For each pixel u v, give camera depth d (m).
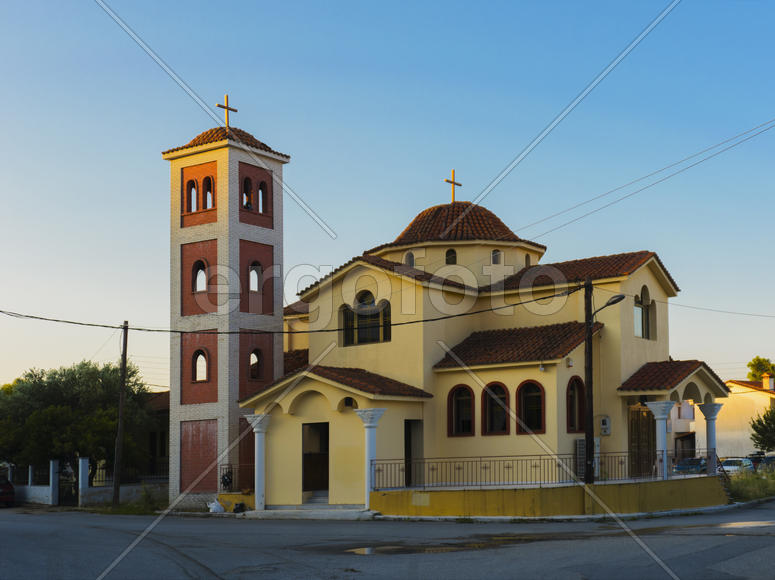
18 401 46.72
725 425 67.19
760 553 14.59
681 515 26.64
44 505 41.69
